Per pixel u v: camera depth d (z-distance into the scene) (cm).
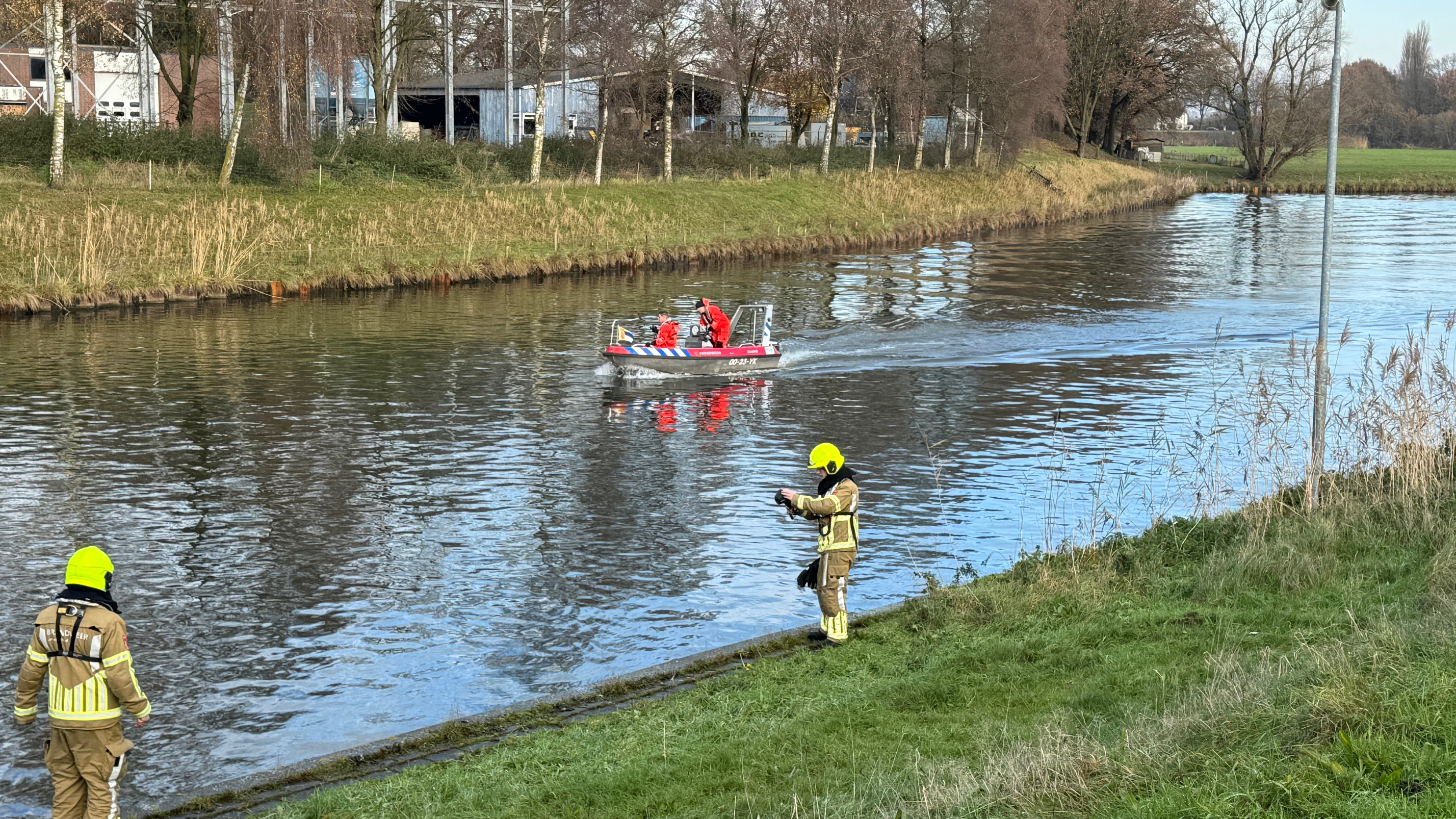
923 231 6159
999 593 1312
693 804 824
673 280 4534
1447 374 1811
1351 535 1393
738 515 1817
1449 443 1744
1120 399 2611
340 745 1105
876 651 1198
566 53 5853
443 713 1170
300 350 3075
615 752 955
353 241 4472
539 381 2761
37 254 3775
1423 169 12006
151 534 1692
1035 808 697
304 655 1309
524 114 7144
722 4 6944
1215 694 848
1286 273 4856
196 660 1291
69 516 1764
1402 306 3956
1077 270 4956
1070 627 1166
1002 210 7031
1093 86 10344
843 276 4716
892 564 1597
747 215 5809
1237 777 674
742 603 1464
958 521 1777
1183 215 8006
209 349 3067
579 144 6347
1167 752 743
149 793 1009
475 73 7856
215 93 6031
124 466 2023
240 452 2127
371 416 2406
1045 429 2350
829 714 981
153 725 1141
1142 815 646
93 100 6662
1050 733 823
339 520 1770
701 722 1014
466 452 2158
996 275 4769
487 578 1543
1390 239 6294
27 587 1484
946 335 3434
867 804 759
